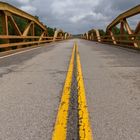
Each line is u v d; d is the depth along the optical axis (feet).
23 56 42.50
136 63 30.89
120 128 9.89
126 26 77.20
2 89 16.96
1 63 31.76
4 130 9.83
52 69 26.18
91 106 12.77
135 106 12.75
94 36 186.50
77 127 9.98
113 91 16.03
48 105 13.03
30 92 15.98
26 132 9.60
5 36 46.09
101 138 8.96
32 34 87.66
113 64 30.09
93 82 19.01
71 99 14.12
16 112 11.98
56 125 10.23
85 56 42.22
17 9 66.08
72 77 21.25
